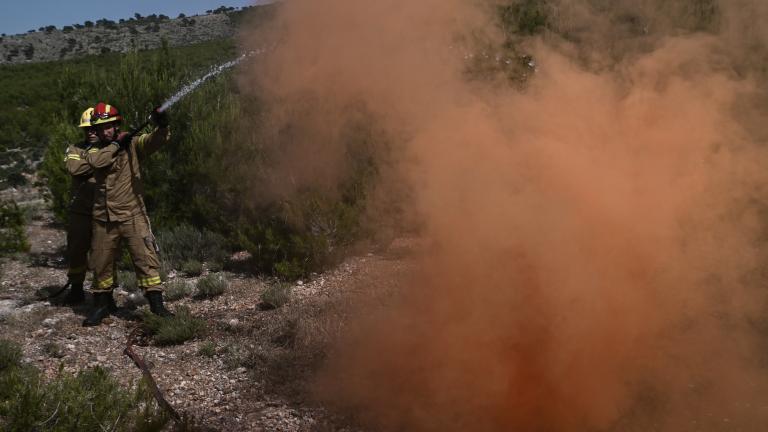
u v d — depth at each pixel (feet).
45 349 15.99
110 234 17.92
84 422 10.95
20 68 142.61
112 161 17.34
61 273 23.91
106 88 27.81
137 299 20.01
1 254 24.52
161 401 12.58
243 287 21.13
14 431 10.51
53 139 27.73
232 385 13.84
